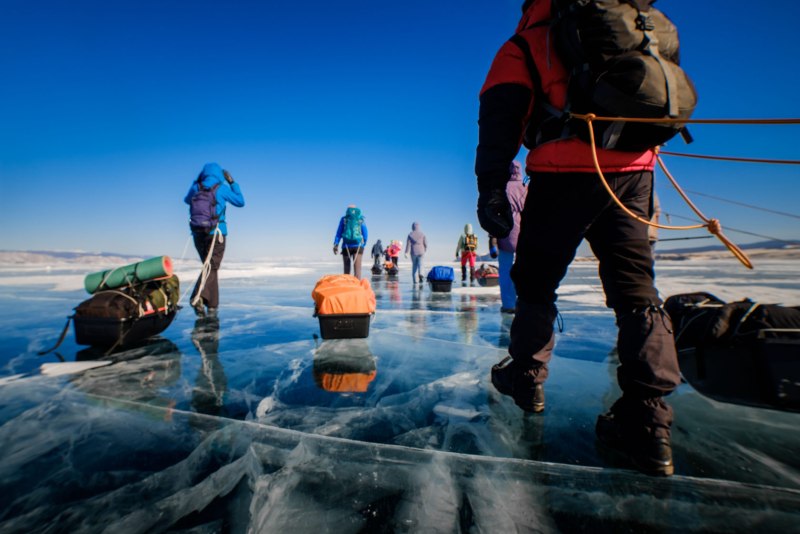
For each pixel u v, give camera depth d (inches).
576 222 50.8
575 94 44.3
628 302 50.5
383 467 50.6
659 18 43.8
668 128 42.3
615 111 41.2
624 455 53.1
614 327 142.7
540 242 54.0
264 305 221.1
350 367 97.5
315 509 42.6
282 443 57.2
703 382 61.7
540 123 51.9
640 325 48.3
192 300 178.4
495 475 48.7
